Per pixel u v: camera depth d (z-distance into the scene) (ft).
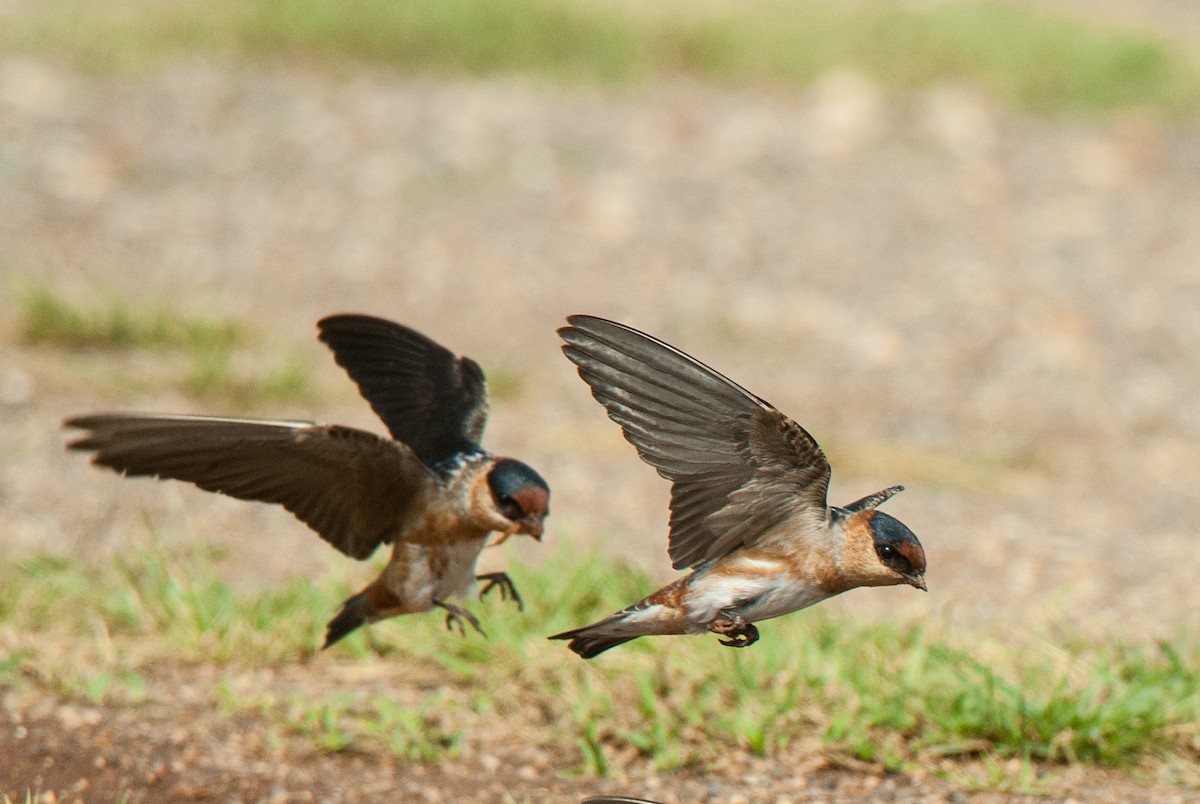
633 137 74.64
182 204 63.41
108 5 84.58
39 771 26.11
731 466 17.67
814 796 25.62
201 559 33.78
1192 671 28.35
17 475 38.99
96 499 38.04
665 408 17.58
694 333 55.36
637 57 84.99
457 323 54.80
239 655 30.12
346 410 45.62
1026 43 89.40
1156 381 53.06
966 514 40.78
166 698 28.63
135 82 75.25
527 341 53.88
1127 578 35.96
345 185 66.64
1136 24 102.22
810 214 67.31
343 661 30.25
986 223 67.67
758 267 61.62
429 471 19.90
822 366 53.31
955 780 25.81
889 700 27.45
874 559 17.79
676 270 60.90
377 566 32.83
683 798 25.64
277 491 19.39
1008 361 54.29
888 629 29.81
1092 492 43.27
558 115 76.48
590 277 59.77
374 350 21.95
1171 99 85.87
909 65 86.38
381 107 75.36
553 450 43.98
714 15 89.51
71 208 61.98
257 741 27.20
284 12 83.10
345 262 59.36
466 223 63.93
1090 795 25.36
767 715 27.14
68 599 31.58
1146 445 47.78
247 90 75.61
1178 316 58.65
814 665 28.48
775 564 18.08
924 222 67.31
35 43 78.48
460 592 21.15
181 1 85.76
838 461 44.37
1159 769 26.16
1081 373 53.42
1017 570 36.45
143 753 26.71
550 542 36.45
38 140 67.51
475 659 29.76
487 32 83.82
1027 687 28.14
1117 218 69.21
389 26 83.25
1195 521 40.78
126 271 56.34
